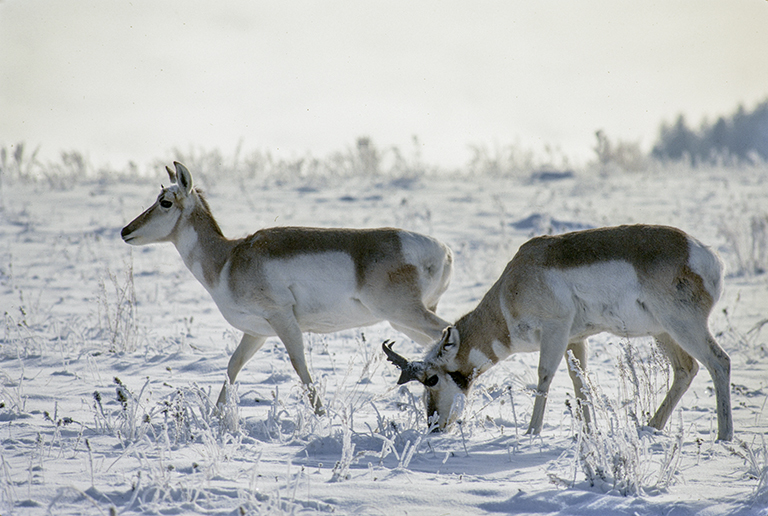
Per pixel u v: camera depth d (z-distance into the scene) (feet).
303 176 259.60
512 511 40.01
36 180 237.25
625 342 63.26
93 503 38.50
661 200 213.66
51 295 127.85
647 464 47.34
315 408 64.18
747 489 42.96
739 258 145.07
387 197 223.51
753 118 581.53
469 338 65.26
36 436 54.90
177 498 40.91
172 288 138.31
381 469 47.96
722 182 248.73
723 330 99.81
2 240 171.73
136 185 242.58
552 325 61.46
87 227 186.19
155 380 76.54
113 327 96.78
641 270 59.41
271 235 72.95
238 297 72.02
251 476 41.55
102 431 56.80
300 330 72.49
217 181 249.96
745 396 71.67
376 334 104.99
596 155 283.38
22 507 38.86
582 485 44.01
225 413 58.03
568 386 77.10
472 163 275.59
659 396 71.67
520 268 62.85
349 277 72.64
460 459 51.70
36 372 79.25
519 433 60.23
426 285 74.90
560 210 198.49
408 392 66.23
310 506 39.52
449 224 189.67
